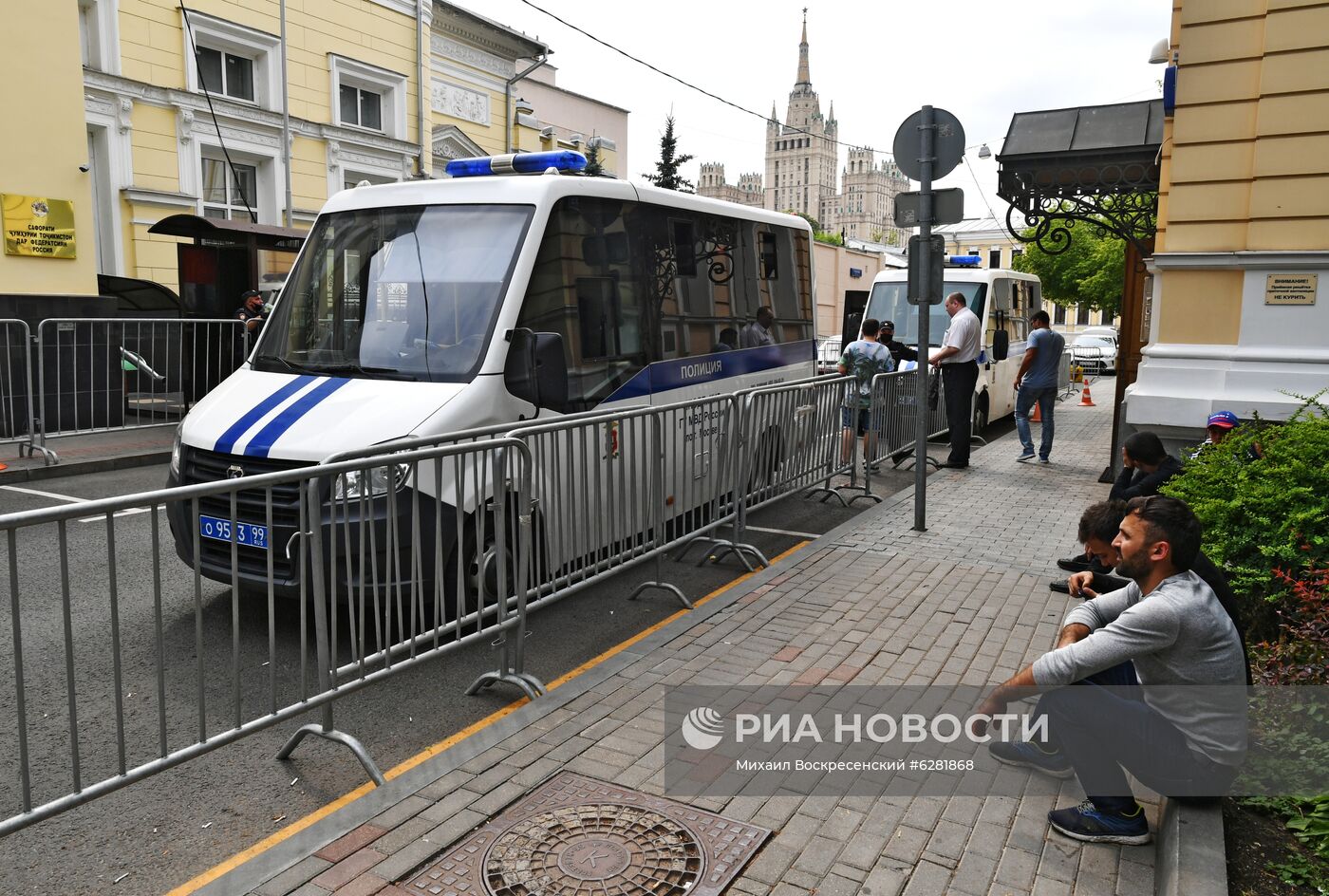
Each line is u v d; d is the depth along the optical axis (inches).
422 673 196.2
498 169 272.2
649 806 136.7
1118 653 127.1
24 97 434.6
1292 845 122.7
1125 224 531.2
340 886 117.1
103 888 121.3
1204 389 315.6
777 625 217.2
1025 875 121.4
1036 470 451.5
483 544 191.0
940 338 591.8
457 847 126.1
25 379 420.8
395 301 237.1
